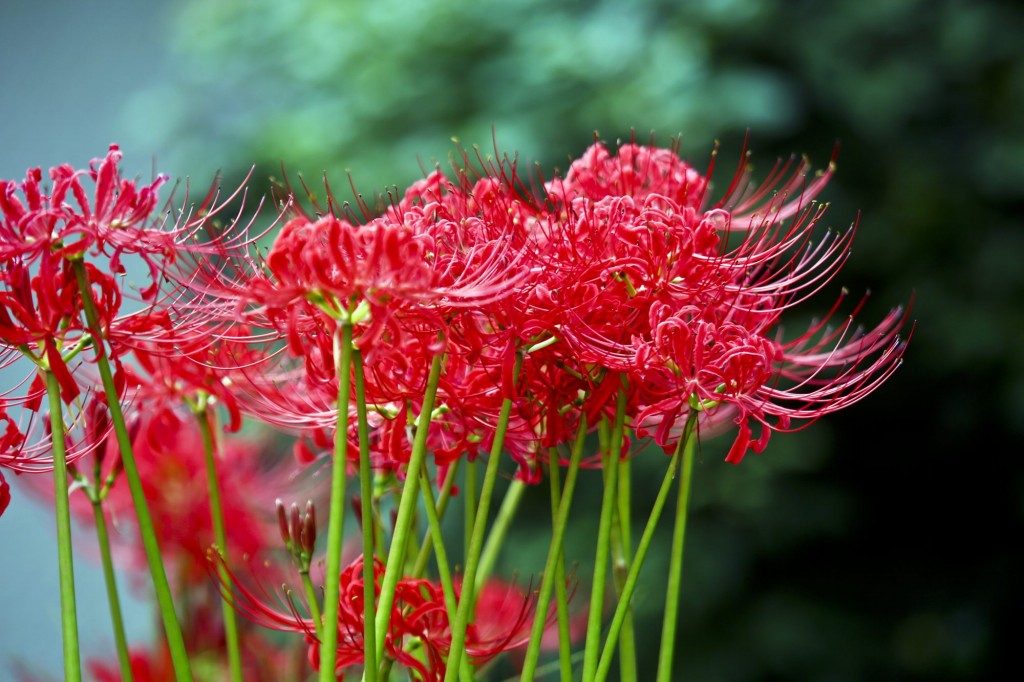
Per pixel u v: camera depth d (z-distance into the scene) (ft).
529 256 4.14
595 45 9.50
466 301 3.99
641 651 9.61
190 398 4.53
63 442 4.04
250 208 9.80
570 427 4.38
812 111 10.54
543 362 4.24
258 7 10.78
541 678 7.07
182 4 13.47
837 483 10.75
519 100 9.57
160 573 4.06
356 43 10.14
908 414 10.91
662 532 9.70
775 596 10.25
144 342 4.21
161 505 5.27
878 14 10.41
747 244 4.37
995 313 10.41
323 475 5.65
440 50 9.98
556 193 4.37
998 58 10.89
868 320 10.47
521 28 10.09
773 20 10.16
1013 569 10.78
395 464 4.39
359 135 9.78
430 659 4.27
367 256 3.89
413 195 4.31
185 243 4.17
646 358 4.09
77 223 3.99
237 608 4.34
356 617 4.24
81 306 4.07
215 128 11.09
